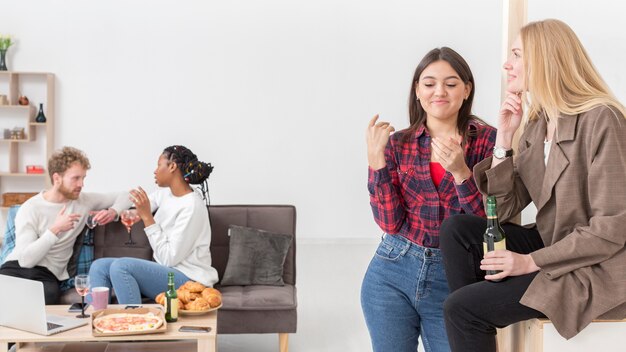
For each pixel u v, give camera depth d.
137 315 3.29
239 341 4.58
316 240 8.22
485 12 8.20
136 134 8.01
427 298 2.81
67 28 7.88
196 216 4.02
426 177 2.79
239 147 8.12
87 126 7.95
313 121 8.16
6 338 3.01
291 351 4.41
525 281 2.31
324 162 8.20
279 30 8.08
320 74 8.13
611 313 2.34
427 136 2.82
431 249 2.79
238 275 4.21
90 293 3.62
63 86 7.90
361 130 8.20
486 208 2.44
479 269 2.53
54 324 3.18
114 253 4.27
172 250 3.96
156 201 4.23
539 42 2.39
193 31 8.01
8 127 7.81
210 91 8.06
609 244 2.21
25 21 7.84
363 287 2.94
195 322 3.30
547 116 2.48
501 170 2.51
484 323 2.33
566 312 2.26
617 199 2.21
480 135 2.81
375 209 2.83
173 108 8.03
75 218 3.96
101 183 7.99
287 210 4.42
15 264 3.93
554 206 2.39
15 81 7.72
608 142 2.23
